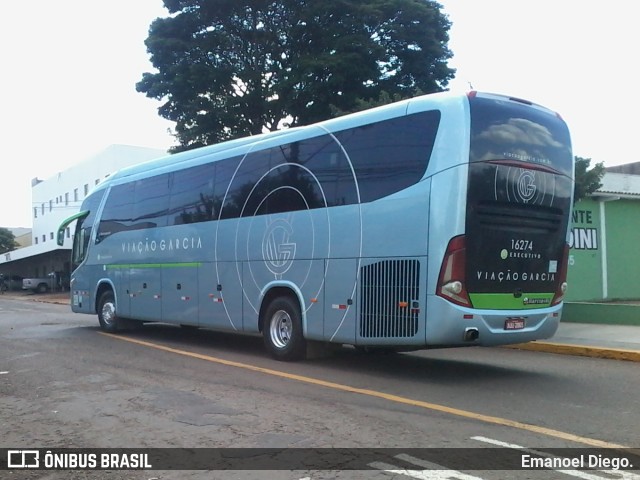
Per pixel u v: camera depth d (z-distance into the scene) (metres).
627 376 8.93
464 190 7.86
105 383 8.54
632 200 21.39
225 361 10.34
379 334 8.48
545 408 6.89
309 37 22.09
